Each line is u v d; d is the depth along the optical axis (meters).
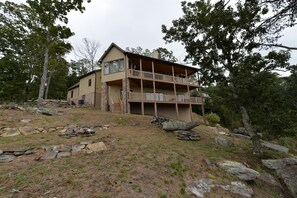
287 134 9.07
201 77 12.78
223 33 10.82
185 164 7.21
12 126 8.86
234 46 11.17
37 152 6.41
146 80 18.86
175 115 22.38
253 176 7.49
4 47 21.06
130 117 13.51
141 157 6.91
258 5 9.04
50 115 12.13
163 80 19.64
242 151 11.04
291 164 9.93
